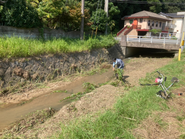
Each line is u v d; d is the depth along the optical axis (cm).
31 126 405
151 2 3462
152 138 328
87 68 1108
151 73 888
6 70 652
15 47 730
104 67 1214
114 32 2920
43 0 1120
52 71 844
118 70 786
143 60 1541
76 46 1152
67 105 505
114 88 648
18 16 903
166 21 3052
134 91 564
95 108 465
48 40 1041
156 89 588
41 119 438
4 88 626
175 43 1569
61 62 920
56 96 641
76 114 436
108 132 331
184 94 565
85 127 351
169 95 520
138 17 2638
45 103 571
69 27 1534
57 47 954
